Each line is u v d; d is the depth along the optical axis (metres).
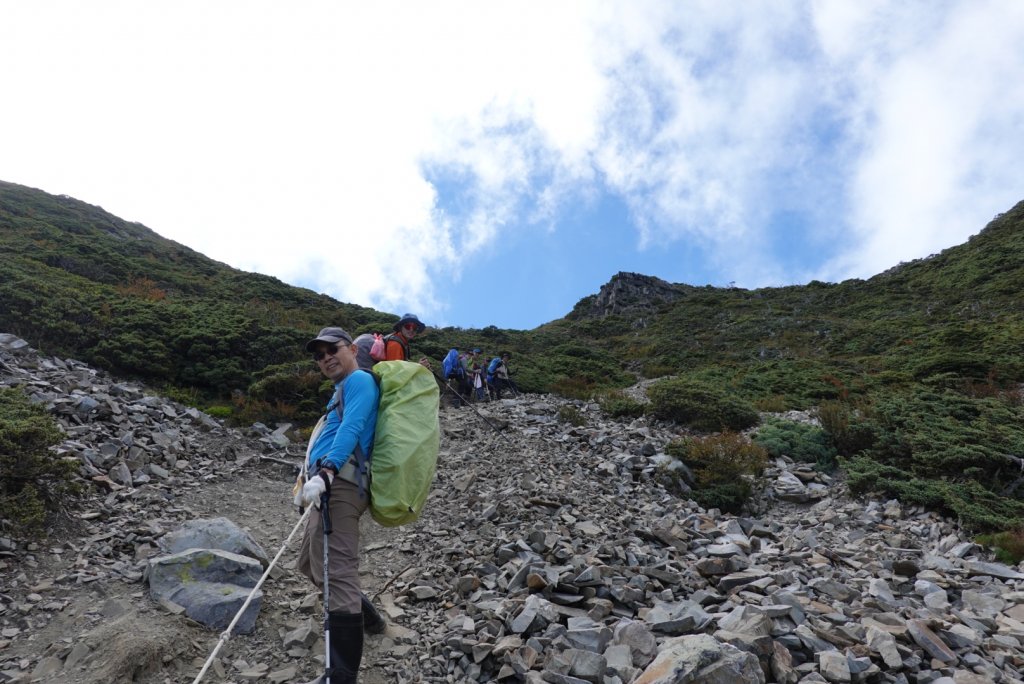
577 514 6.21
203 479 6.43
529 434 10.47
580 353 29.02
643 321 44.81
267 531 5.48
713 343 33.47
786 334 32.72
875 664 3.36
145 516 5.17
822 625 3.79
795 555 5.60
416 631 3.84
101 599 3.79
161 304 13.72
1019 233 43.44
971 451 7.97
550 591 4.20
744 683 2.81
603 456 9.22
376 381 3.07
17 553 4.11
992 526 6.45
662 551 5.58
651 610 4.05
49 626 3.50
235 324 13.09
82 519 4.79
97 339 10.91
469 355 17.00
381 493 2.85
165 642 3.31
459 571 4.75
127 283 19.03
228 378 10.88
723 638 3.36
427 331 30.84
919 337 24.97
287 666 3.35
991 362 15.45
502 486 7.04
